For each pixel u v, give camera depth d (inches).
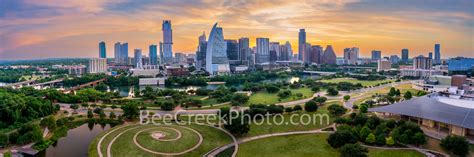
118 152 5871.1
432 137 6323.8
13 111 7815.0
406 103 7583.7
